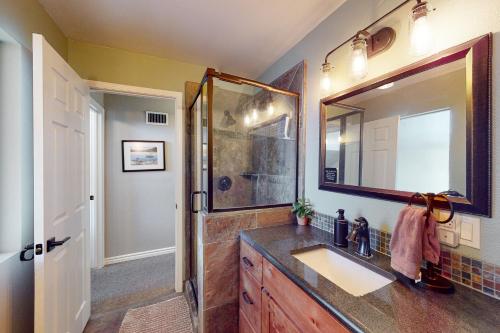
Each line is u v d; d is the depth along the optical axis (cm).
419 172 96
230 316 148
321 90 155
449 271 85
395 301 71
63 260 131
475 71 79
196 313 178
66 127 136
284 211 165
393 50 108
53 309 119
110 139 271
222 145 168
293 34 172
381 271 94
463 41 83
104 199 266
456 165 84
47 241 111
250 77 251
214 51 200
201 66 227
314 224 157
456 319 63
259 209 159
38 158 107
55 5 142
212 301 143
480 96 78
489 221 76
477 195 78
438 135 90
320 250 123
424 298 73
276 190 185
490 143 76
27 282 124
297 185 174
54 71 120
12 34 113
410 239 82
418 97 97
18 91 119
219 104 168
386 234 109
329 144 146
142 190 288
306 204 165
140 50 199
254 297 125
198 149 191
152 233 294
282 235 138
